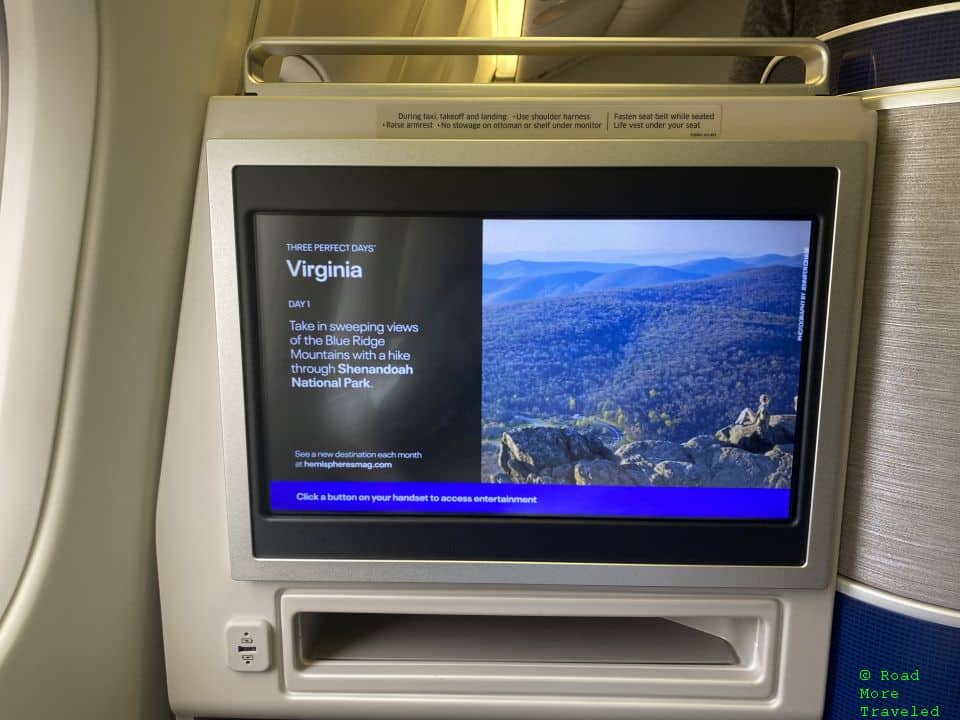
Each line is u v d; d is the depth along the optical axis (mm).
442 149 408
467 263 420
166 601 457
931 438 397
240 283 420
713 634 495
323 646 481
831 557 435
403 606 454
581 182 409
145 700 477
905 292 398
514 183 410
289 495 442
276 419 435
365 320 425
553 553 442
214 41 466
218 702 468
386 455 438
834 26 569
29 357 385
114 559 437
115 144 390
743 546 437
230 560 445
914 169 391
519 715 461
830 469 425
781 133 409
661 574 440
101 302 400
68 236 385
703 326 422
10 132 379
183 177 453
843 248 406
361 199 413
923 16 385
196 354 441
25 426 384
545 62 1969
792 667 451
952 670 407
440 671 460
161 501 449
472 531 440
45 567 387
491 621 507
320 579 448
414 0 885
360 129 419
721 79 1741
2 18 367
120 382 427
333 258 420
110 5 373
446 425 435
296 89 434
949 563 400
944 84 378
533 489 439
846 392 419
